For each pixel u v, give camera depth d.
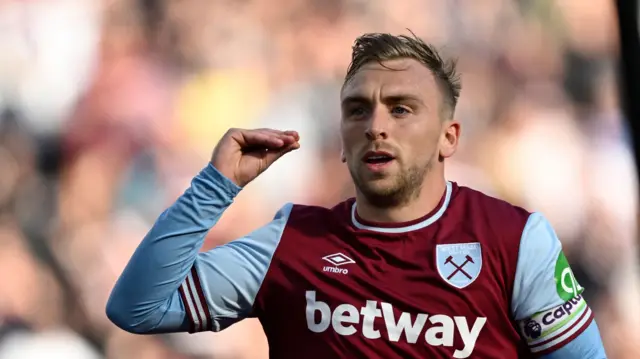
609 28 31.23
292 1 31.47
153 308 8.48
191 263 8.55
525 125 30.06
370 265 8.50
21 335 24.70
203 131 29.44
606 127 29.98
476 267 8.33
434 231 8.62
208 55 30.53
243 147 8.62
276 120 29.66
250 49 30.80
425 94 8.70
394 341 8.20
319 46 31.09
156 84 29.80
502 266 8.36
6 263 25.77
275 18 31.28
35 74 29.52
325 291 8.49
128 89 29.45
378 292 8.35
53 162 28.44
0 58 29.41
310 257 8.70
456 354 8.15
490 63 31.12
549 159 29.44
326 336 8.38
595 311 27.09
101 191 27.92
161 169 28.59
